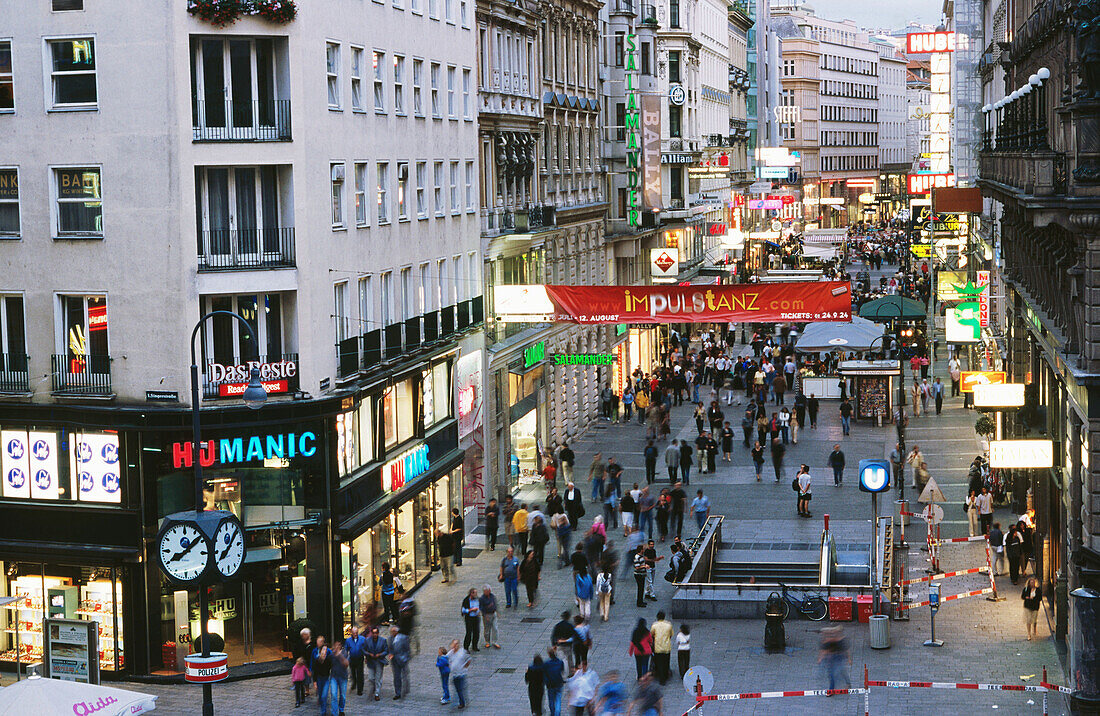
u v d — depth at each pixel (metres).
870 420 69.94
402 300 43.38
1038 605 35.59
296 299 35.50
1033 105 36.06
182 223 33.75
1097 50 29.91
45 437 34.97
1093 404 31.00
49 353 34.78
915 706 30.52
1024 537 41.38
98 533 34.50
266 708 31.91
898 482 54.72
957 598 39.94
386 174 41.84
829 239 131.12
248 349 35.34
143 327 34.12
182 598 34.81
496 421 53.81
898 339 70.94
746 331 109.25
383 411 40.41
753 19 155.75
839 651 31.30
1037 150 34.00
